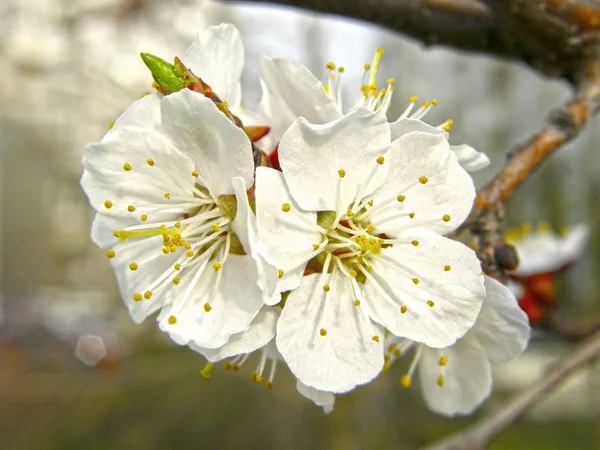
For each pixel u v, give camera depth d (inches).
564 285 9.0
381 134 2.4
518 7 3.3
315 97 2.5
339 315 2.5
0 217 28.5
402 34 4.0
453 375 2.9
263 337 2.4
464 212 2.5
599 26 3.3
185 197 2.5
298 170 2.4
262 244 2.2
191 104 2.3
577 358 3.7
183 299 2.4
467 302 2.4
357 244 2.5
